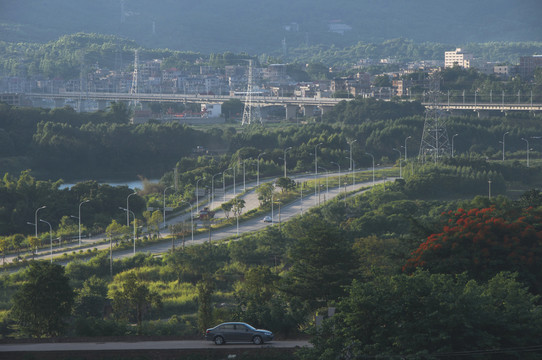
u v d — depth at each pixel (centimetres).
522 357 14025
